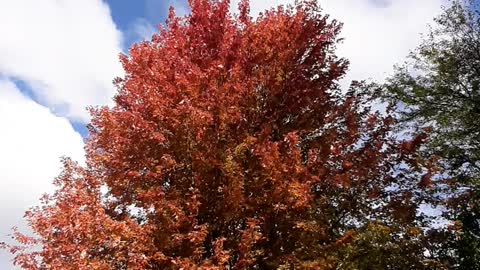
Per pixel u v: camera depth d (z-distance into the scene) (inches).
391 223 425.1
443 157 567.8
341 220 435.5
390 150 456.8
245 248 367.9
